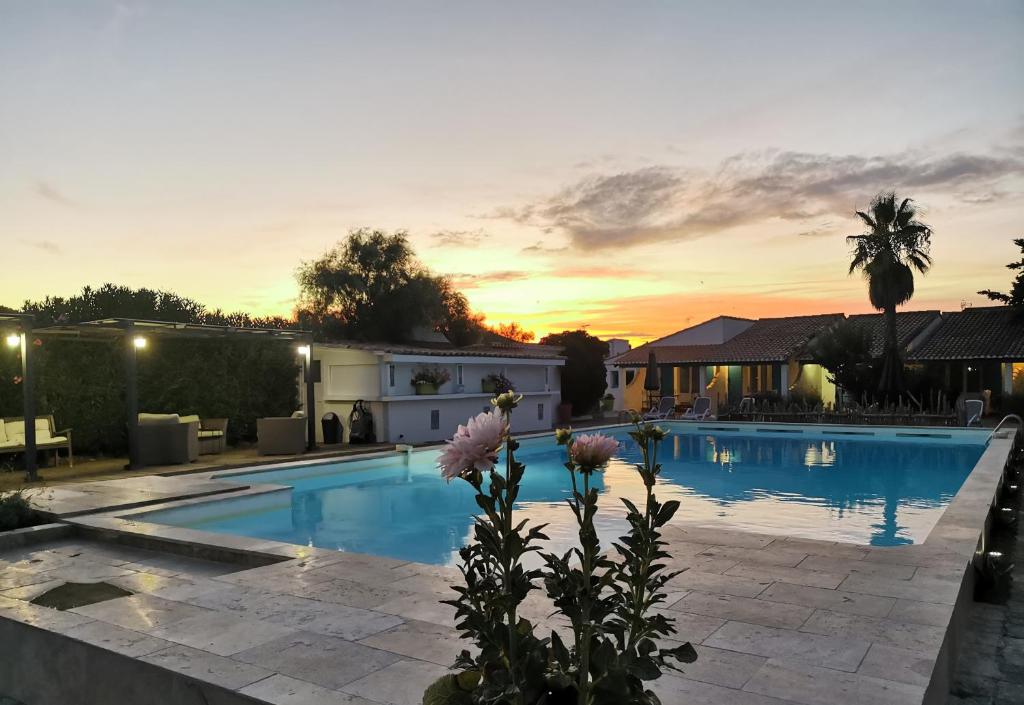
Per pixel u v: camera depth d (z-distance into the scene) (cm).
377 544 845
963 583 478
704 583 482
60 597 523
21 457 1263
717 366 3122
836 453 1706
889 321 2447
